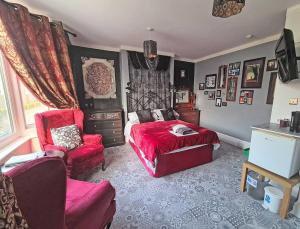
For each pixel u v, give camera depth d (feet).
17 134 7.34
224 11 4.14
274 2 5.94
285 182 5.05
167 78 14.02
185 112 15.34
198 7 6.35
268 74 9.87
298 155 5.12
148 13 6.88
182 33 9.08
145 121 11.95
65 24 8.00
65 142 7.44
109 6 6.32
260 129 5.89
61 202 2.36
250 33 9.11
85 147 7.73
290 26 6.31
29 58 6.49
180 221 5.15
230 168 8.55
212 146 9.12
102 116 11.37
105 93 12.31
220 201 6.05
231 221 5.14
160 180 7.48
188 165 8.46
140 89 13.07
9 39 5.68
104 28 8.48
